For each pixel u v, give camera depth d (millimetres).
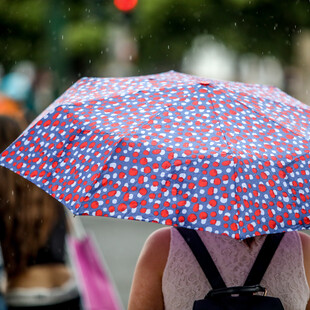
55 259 7691
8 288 7613
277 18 48688
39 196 7676
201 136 6109
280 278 6359
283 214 5879
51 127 6531
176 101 6426
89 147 6215
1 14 55562
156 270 6398
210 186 5801
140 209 5793
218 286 6281
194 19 49812
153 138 6074
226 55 53438
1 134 7801
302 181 6070
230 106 6441
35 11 55469
